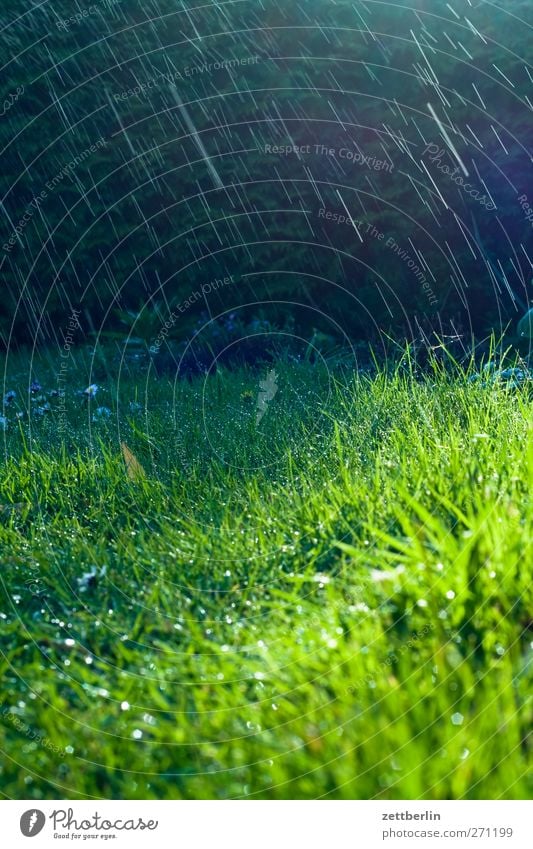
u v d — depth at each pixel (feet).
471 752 4.64
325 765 4.69
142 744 5.16
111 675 6.06
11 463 11.79
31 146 26.17
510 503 6.89
